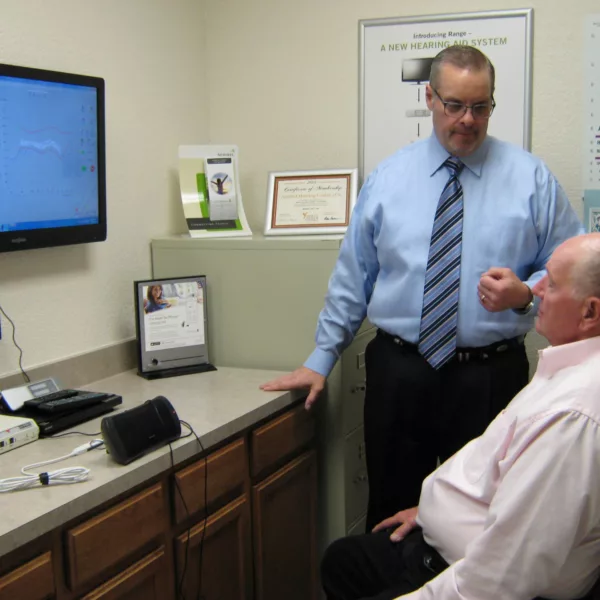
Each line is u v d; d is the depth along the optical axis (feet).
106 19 7.52
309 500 7.59
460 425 6.68
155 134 8.35
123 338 7.89
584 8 8.08
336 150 9.04
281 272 7.72
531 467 3.99
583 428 3.91
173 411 5.73
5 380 6.46
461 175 6.66
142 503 5.41
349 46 8.82
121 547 5.23
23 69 6.18
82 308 7.34
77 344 7.30
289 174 8.32
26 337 6.72
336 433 7.75
